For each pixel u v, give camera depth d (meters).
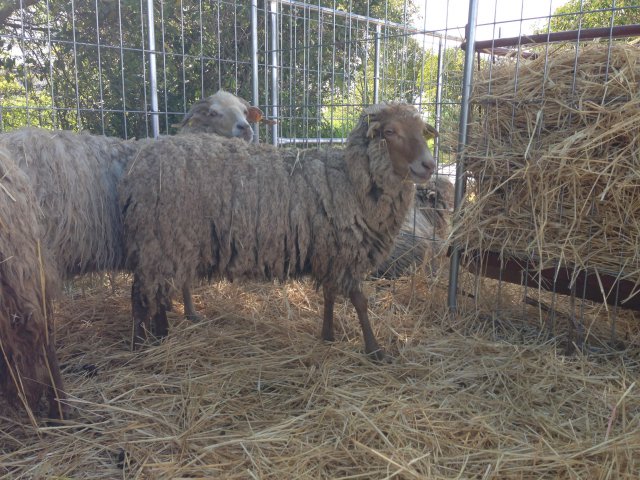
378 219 3.43
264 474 2.34
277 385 3.21
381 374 3.33
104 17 6.88
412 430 2.67
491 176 3.98
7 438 2.58
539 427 2.79
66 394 2.76
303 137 6.77
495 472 2.36
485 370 3.42
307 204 3.42
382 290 4.94
